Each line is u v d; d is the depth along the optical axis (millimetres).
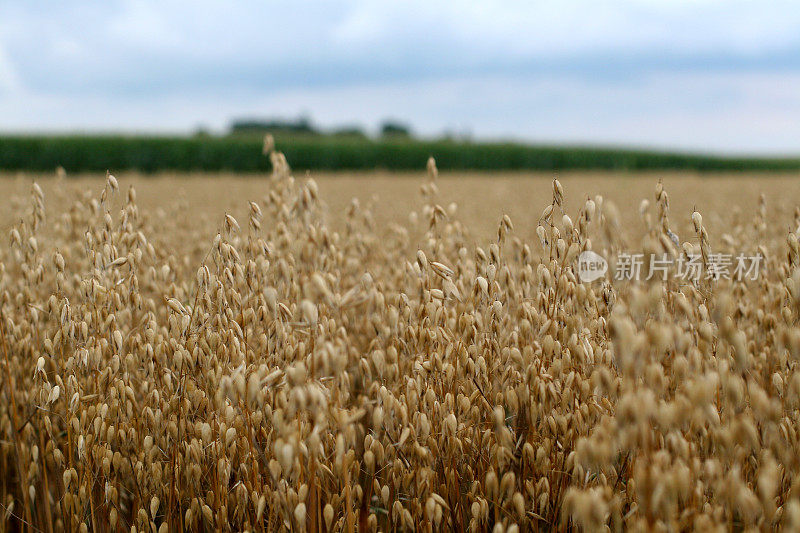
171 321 2275
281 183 3137
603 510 1480
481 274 2424
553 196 2158
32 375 2785
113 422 2354
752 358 2316
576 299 2217
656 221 1992
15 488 3014
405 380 2357
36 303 2988
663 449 1743
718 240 4273
